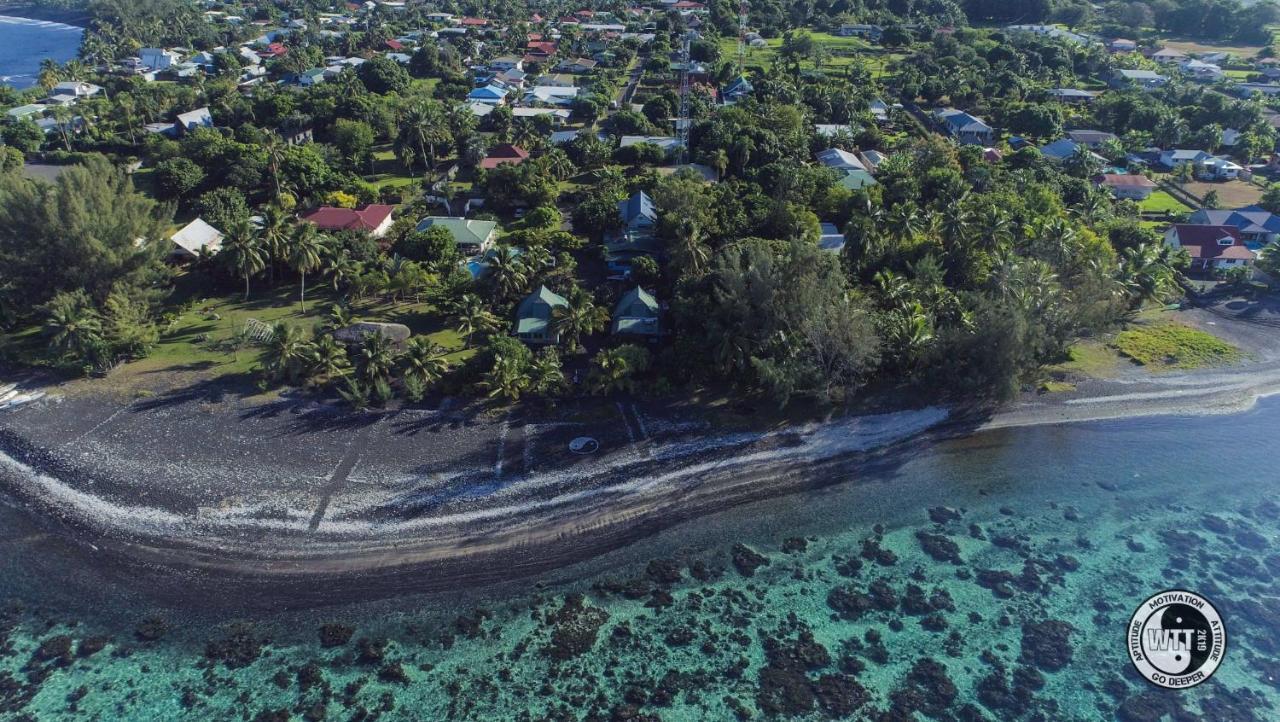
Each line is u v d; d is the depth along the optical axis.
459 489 66.44
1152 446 75.38
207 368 81.94
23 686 49.41
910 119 173.88
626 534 63.28
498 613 55.88
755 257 79.88
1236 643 54.41
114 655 51.91
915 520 65.81
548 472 68.62
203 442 70.75
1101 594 58.53
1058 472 71.75
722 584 58.97
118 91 182.88
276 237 93.19
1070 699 50.16
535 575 59.25
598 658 52.56
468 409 76.12
